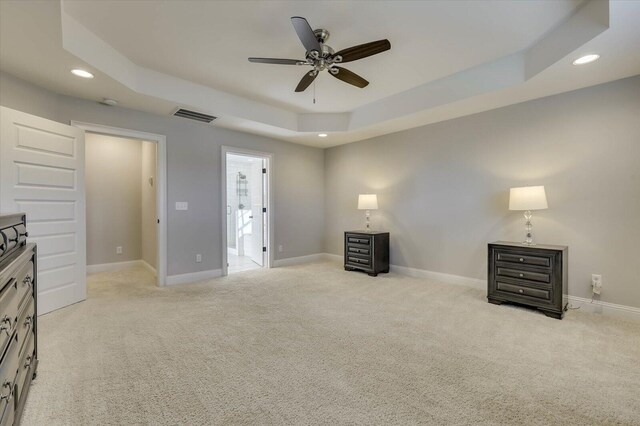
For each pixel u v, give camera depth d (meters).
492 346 2.24
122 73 2.90
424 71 3.28
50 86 2.96
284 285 3.99
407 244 4.64
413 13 2.28
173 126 4.03
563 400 1.61
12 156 2.59
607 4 2.01
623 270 2.82
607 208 2.90
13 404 1.31
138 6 2.18
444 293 3.61
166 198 3.98
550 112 3.24
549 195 3.26
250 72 3.28
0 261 1.33
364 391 1.69
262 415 1.50
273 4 2.17
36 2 1.80
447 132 4.14
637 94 2.75
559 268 2.79
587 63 2.51
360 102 4.27
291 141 5.41
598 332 2.47
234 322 2.70
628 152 2.79
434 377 1.83
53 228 2.95
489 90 3.11
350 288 3.84
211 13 2.27
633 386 1.73
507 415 1.50
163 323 2.66
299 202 5.62
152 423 1.43
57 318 2.76
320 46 2.29
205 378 1.81
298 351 2.16
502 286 3.16
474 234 3.89
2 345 1.16
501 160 3.63
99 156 4.96
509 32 2.53
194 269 4.24
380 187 5.01
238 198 7.71
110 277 4.45
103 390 1.69
